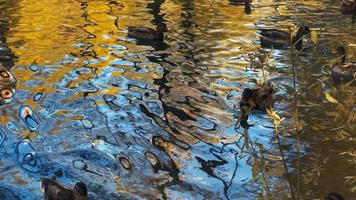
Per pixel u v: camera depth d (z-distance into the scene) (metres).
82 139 14.25
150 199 11.36
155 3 35.00
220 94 17.38
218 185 11.80
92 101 16.91
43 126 15.12
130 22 29.09
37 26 27.73
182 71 19.86
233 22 28.58
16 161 13.11
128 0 36.16
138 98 17.12
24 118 15.64
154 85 18.33
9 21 28.97
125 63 21.00
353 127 9.18
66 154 13.47
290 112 15.48
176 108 16.28
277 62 20.34
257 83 18.12
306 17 29.48
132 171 12.56
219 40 24.44
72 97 17.27
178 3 35.03
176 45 23.80
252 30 26.42
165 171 12.52
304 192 11.15
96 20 29.56
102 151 13.57
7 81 18.69
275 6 32.94
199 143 13.90
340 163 12.30
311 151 13.07
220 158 13.07
